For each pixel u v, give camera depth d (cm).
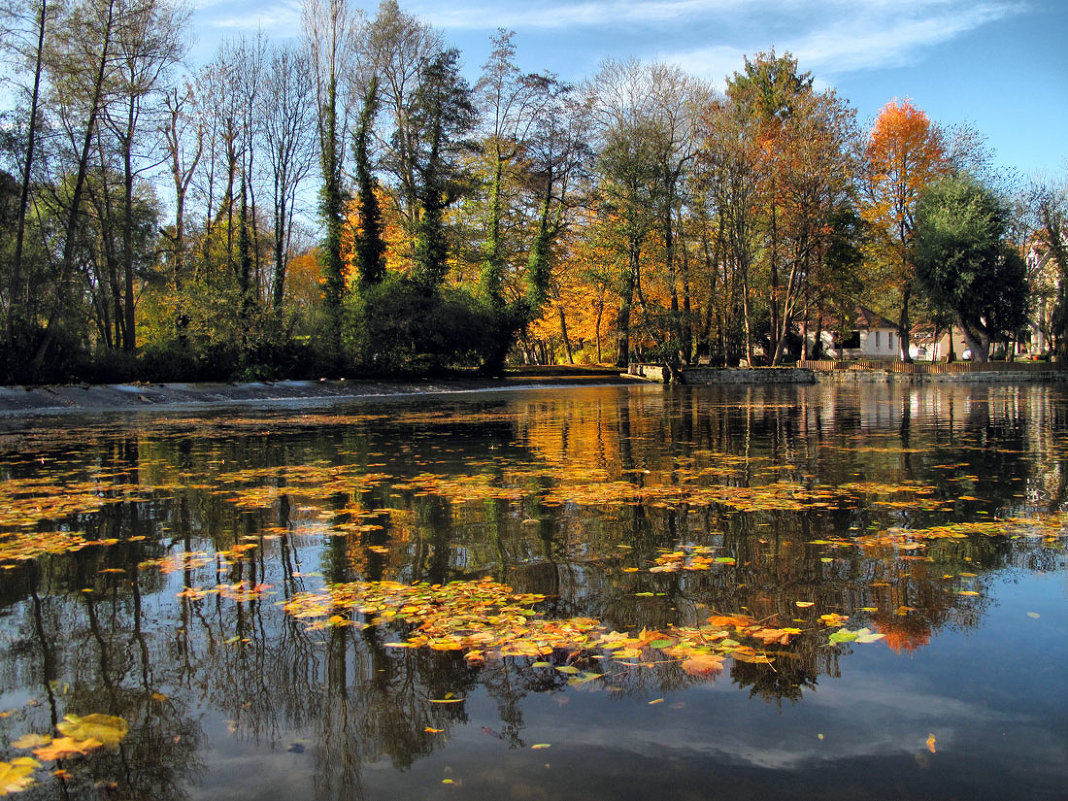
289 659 277
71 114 2525
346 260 3694
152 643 295
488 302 3850
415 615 326
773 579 373
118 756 208
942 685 247
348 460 881
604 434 1189
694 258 4194
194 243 3238
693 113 3881
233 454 952
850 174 3666
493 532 491
